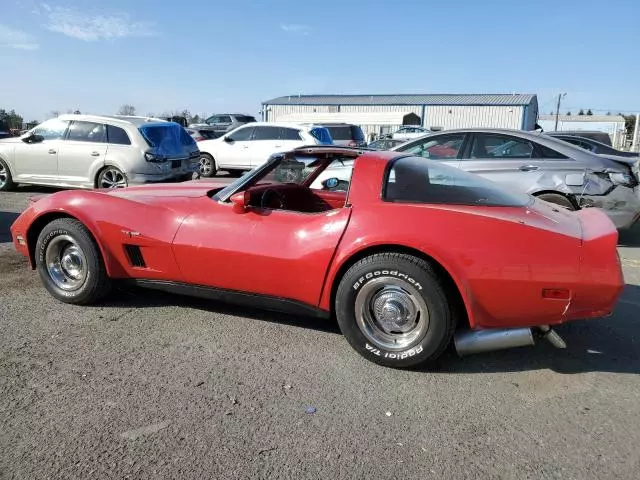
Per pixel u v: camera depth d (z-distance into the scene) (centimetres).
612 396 287
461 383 299
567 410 272
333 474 220
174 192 410
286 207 429
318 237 320
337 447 238
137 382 291
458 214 298
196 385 289
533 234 286
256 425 253
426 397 283
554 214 319
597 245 283
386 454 234
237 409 267
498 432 252
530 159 642
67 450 231
